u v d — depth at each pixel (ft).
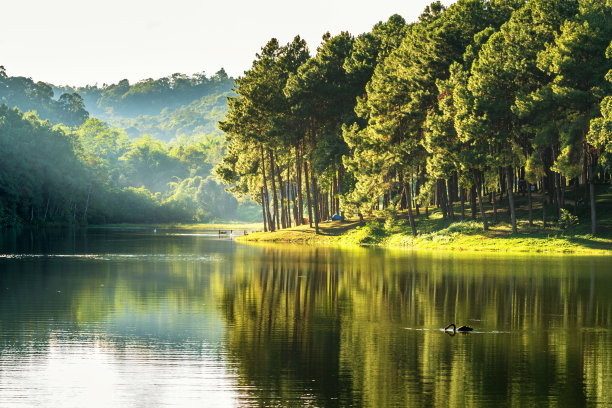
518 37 231.09
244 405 62.34
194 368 73.87
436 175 244.01
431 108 263.90
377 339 87.71
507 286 135.23
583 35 209.36
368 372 72.69
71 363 75.56
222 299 120.26
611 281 142.41
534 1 232.53
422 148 264.31
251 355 79.36
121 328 94.07
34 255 221.25
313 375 71.61
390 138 272.51
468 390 66.85
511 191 242.37
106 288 134.41
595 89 206.59
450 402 63.57
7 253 229.86
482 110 229.25
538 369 74.13
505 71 226.38
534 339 87.86
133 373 71.82
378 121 275.39
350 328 94.53
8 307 110.83
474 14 259.19
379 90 269.64
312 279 150.00
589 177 230.68
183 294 126.41
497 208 278.26
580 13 226.38
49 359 77.15
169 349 81.92
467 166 234.17
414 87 265.13
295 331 92.43
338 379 70.13
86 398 63.98
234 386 67.72
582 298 119.65
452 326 94.17
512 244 231.30
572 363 76.43
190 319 100.78
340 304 114.62
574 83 218.59
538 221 249.14
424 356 79.30
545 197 254.68
